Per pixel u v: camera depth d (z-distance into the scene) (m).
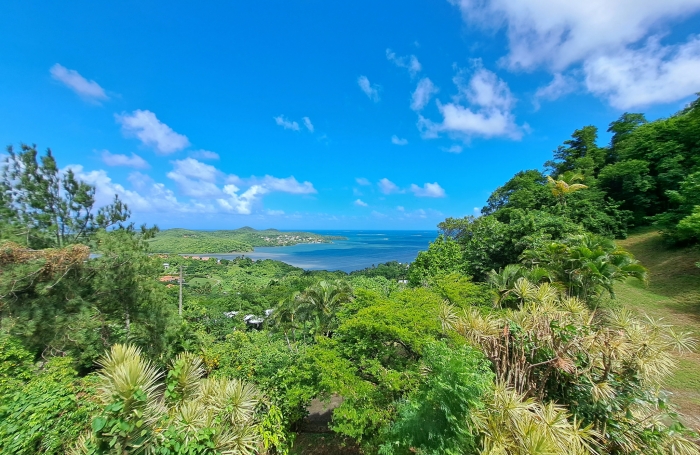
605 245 14.53
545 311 8.10
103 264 10.74
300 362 9.28
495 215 32.19
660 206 24.02
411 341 7.39
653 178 24.34
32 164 10.76
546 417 5.85
